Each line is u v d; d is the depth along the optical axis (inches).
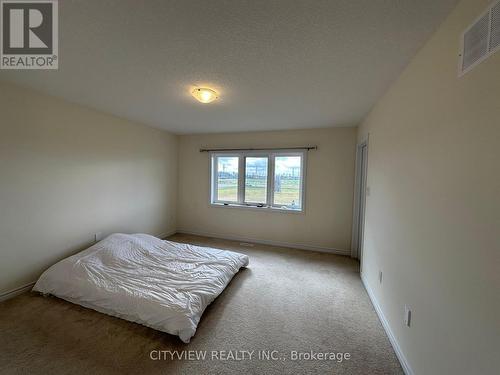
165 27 49.4
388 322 71.6
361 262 112.7
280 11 44.0
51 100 94.9
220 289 86.2
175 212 184.1
